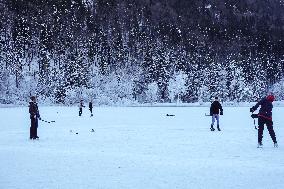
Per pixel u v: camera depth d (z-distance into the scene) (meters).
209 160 11.43
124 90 131.75
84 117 42.00
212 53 177.50
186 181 8.47
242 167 10.16
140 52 158.75
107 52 153.00
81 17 179.62
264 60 170.50
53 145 15.76
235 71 146.50
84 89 121.31
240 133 20.88
